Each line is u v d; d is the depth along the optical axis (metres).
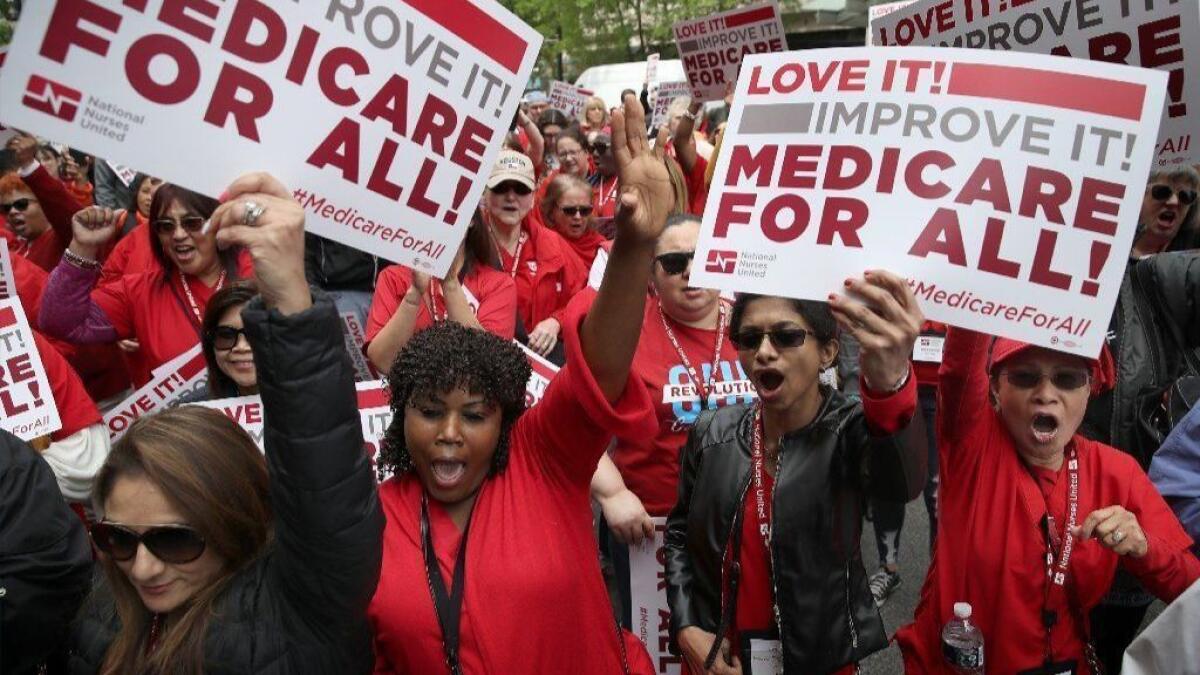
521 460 2.14
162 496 1.67
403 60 1.83
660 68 17.83
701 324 3.43
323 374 1.50
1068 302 2.03
